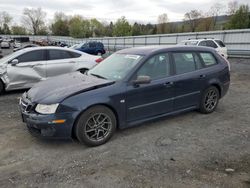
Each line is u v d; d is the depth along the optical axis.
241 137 4.16
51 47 7.87
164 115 4.58
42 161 3.38
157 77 4.39
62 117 3.49
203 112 5.32
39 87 4.11
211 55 5.42
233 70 13.55
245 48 22.52
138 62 4.23
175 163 3.30
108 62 4.84
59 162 3.35
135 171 3.11
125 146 3.82
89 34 95.88
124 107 4.01
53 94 3.67
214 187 2.78
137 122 4.24
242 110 5.70
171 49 4.72
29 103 3.71
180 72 4.72
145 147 3.79
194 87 4.93
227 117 5.18
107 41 43.50
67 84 4.02
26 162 3.36
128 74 4.09
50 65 7.67
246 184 2.83
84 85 3.87
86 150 3.70
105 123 3.90
